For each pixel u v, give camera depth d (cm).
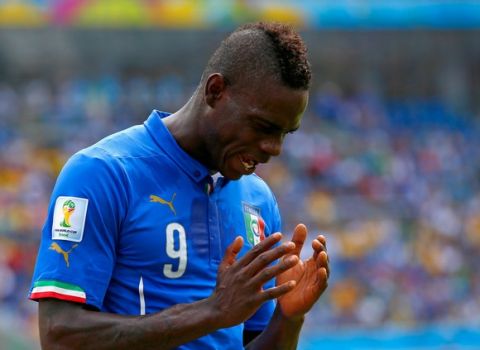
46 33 8775
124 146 1080
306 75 1012
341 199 7325
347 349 5397
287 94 1003
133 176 1060
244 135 1021
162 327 962
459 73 10619
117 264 1051
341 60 10275
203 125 1057
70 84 8775
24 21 8406
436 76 10619
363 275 6322
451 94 10569
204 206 1091
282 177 7538
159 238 1053
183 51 9319
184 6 8931
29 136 7688
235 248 1007
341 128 9012
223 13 9038
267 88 1002
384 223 6994
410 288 6397
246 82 1012
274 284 1189
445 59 10525
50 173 7056
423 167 8500
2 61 8825
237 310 952
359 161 8250
